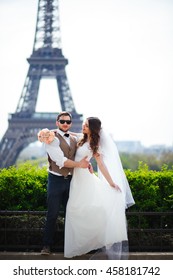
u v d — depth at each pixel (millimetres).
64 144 6145
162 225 6852
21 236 6562
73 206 6023
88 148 6109
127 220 6871
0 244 6574
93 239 6082
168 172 7363
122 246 6098
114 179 6203
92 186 6105
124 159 60875
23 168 7914
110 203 6094
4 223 6629
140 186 6996
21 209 6945
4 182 6910
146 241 6590
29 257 6145
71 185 6090
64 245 6164
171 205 6961
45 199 7047
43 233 6555
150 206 6918
